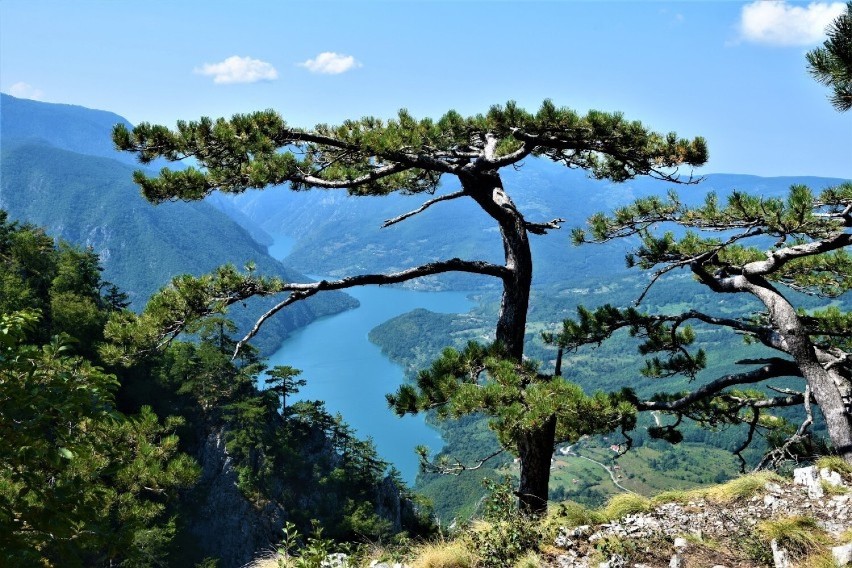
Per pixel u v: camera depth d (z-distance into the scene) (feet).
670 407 36.01
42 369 14.06
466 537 21.68
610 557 18.88
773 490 22.90
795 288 39.73
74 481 13.44
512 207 31.63
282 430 215.92
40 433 13.15
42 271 203.82
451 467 30.91
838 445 27.89
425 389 27.89
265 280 28.35
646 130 28.94
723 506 22.58
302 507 200.34
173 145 26.86
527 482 30.04
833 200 32.99
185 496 176.65
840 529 19.07
